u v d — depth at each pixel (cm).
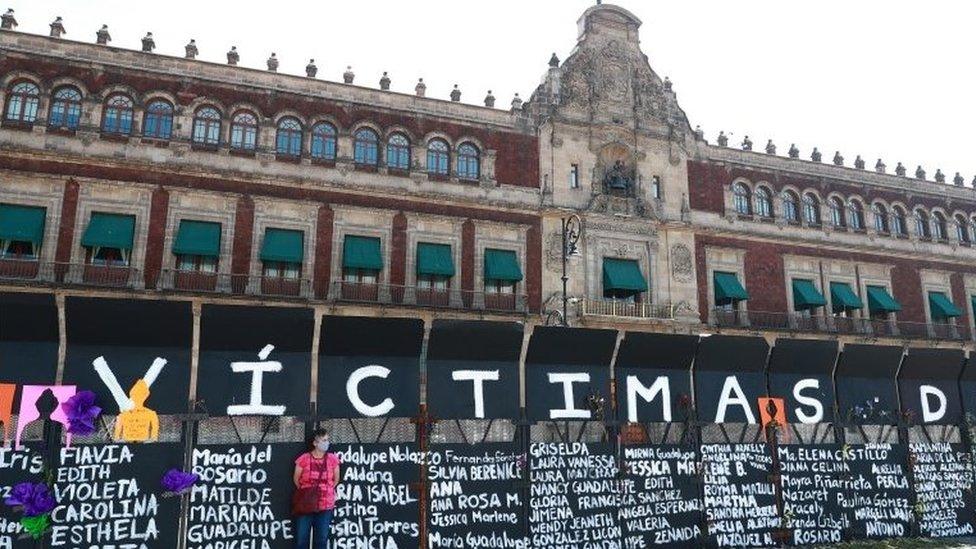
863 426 1480
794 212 4438
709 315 4006
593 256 3828
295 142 3494
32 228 3005
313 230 3416
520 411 1180
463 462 1143
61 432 970
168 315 1012
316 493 1030
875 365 1472
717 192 4219
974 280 4850
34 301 957
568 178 3888
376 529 1075
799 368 1408
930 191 4853
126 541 969
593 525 1196
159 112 3309
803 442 1412
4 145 3036
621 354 1267
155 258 3166
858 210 4625
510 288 3678
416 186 3625
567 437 1251
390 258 3512
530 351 1202
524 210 3769
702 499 1280
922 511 1445
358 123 3600
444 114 3747
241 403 1031
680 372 1308
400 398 1112
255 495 1030
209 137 3359
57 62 3177
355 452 1088
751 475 1333
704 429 1427
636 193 3991
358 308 3362
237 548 1012
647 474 1251
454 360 1159
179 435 1129
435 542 1104
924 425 1491
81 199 3122
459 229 3650
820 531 1359
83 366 975
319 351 1089
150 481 991
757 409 1352
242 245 3297
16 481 941
